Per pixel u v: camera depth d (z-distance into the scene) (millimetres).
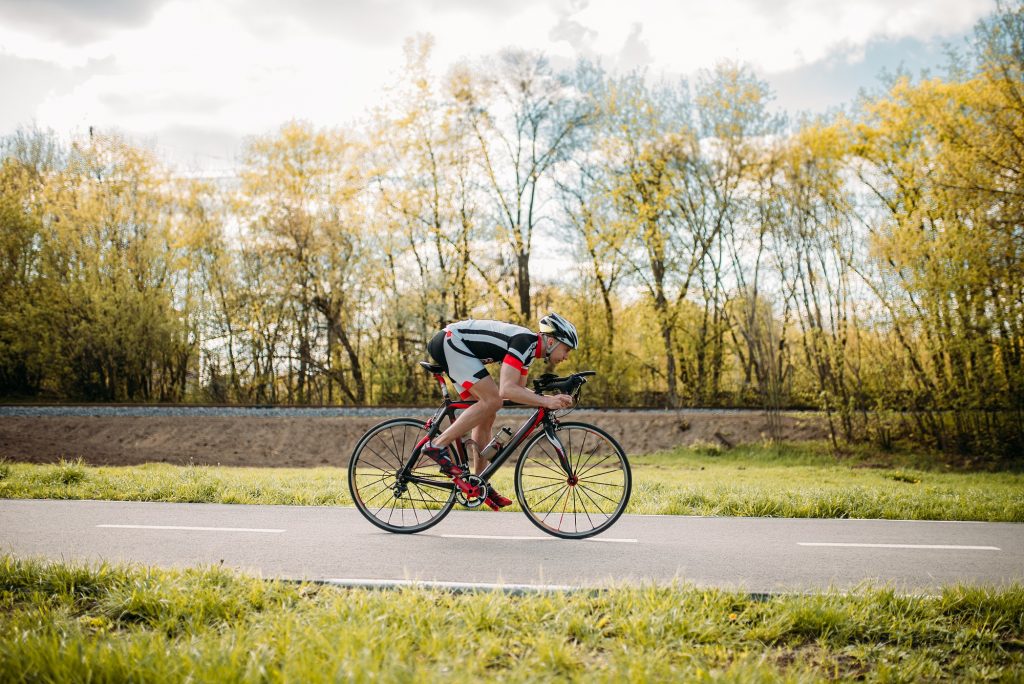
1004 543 5977
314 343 32344
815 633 3600
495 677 2881
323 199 31891
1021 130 17547
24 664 2875
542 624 3525
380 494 6113
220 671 2756
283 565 4770
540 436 5887
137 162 32750
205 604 3621
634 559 5094
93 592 3932
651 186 30562
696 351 30547
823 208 21016
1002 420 18875
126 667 2822
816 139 23953
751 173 27484
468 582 4395
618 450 5891
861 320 19719
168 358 33156
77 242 31641
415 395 31516
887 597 3949
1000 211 17781
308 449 21688
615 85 30969
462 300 31656
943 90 20609
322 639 3076
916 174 23219
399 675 2734
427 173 32156
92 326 31344
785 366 21562
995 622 3721
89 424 22562
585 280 31344
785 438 21812
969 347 18203
